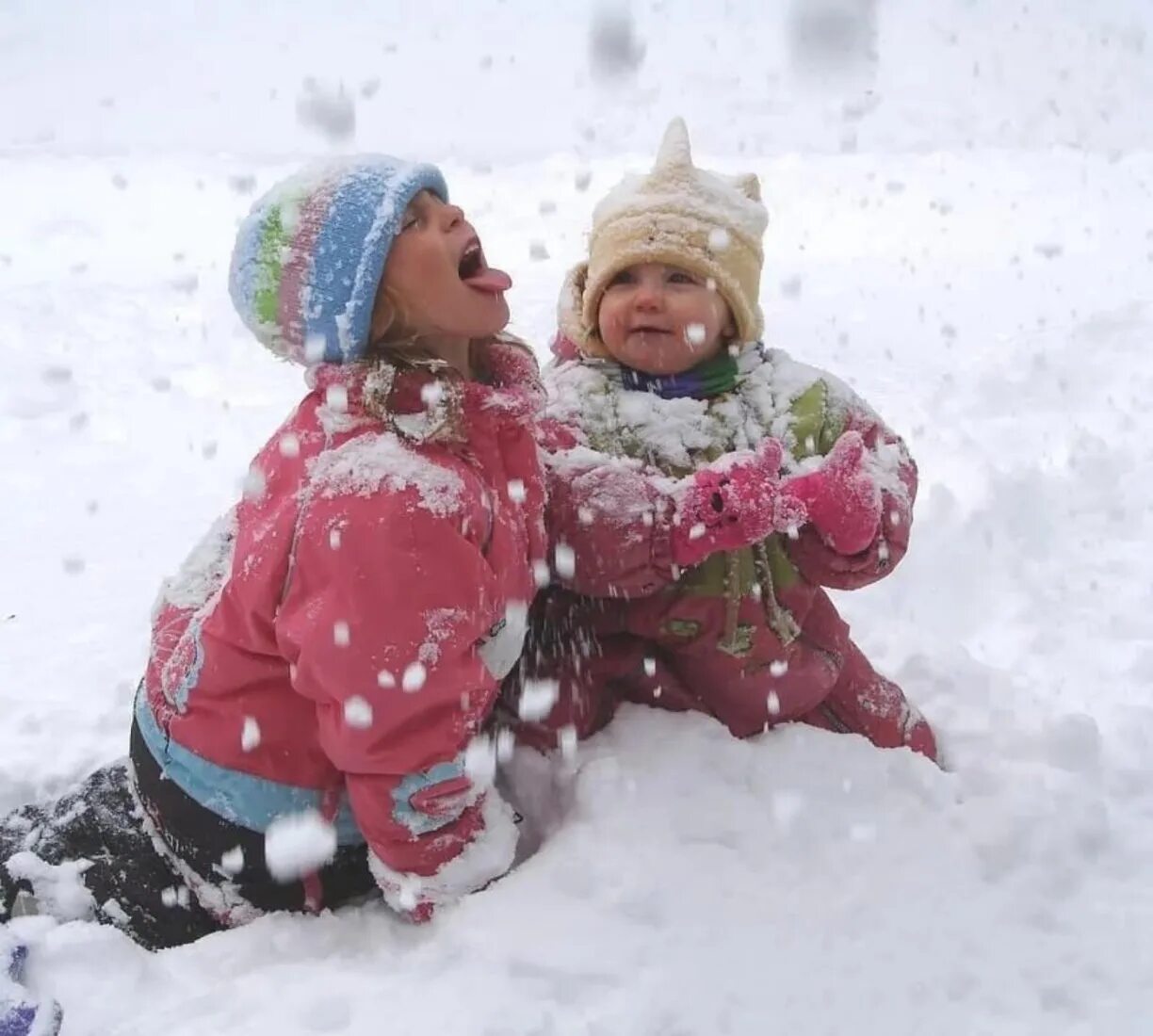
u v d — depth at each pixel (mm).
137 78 12602
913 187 8086
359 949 1849
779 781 2055
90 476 3914
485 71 12336
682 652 2180
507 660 1924
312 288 1763
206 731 1883
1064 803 2080
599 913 1765
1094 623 2955
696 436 2133
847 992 1675
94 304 5648
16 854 1964
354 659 1711
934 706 2484
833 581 2154
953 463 3775
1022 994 1704
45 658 2885
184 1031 1618
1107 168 8484
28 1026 1598
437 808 1796
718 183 2180
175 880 1966
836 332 5219
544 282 5895
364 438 1794
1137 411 4141
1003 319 5305
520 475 1945
